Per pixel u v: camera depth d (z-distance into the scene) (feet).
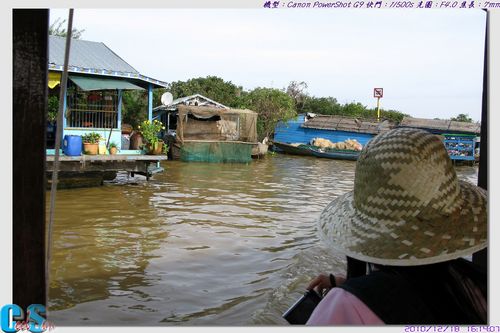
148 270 21.52
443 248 5.10
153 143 50.49
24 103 5.38
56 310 16.70
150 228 30.04
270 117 109.19
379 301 4.91
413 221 5.24
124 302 17.66
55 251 24.07
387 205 5.35
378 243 5.25
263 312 16.34
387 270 5.24
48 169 43.68
